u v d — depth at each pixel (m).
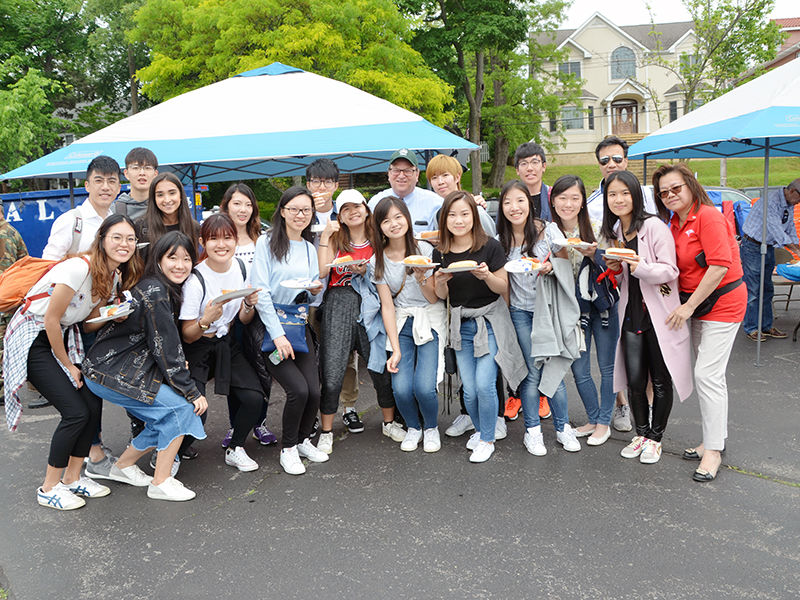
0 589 2.69
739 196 12.82
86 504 3.47
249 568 2.79
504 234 4.05
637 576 2.63
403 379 4.05
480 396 3.86
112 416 5.08
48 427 4.84
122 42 25.70
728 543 2.87
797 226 7.47
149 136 6.69
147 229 3.97
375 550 2.91
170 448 3.47
